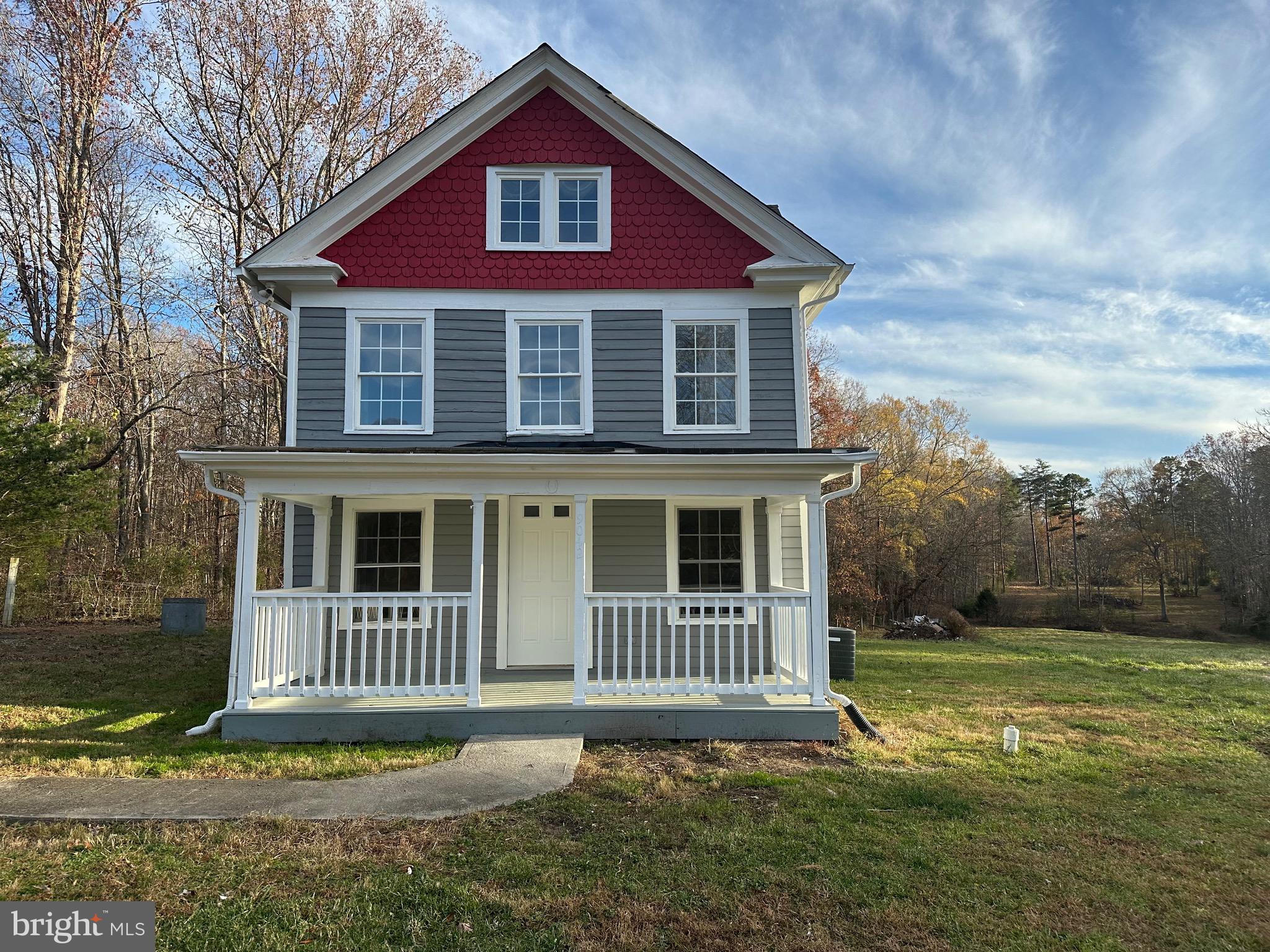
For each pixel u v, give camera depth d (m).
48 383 18.42
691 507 10.46
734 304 10.34
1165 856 5.02
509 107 10.41
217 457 7.46
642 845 4.95
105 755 6.93
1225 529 34.28
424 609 7.92
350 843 4.86
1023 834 5.32
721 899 4.21
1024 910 4.20
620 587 10.22
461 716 7.75
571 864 4.62
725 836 5.10
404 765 6.66
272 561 21.70
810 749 7.56
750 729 7.87
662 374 10.21
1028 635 26.25
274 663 7.77
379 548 10.05
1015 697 10.98
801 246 10.23
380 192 10.08
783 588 10.28
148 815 5.25
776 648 8.08
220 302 22.11
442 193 10.27
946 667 14.61
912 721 8.97
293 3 19.69
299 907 4.02
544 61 10.22
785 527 10.46
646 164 10.49
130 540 24.39
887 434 36.94
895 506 34.44
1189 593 41.91
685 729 7.84
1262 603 32.12
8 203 20.12
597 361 10.20
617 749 7.39
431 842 4.91
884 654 17.08
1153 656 17.33
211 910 3.97
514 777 6.30
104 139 20.80
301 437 9.76
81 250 19.83
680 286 10.31
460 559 10.10
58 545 15.48
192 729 7.75
